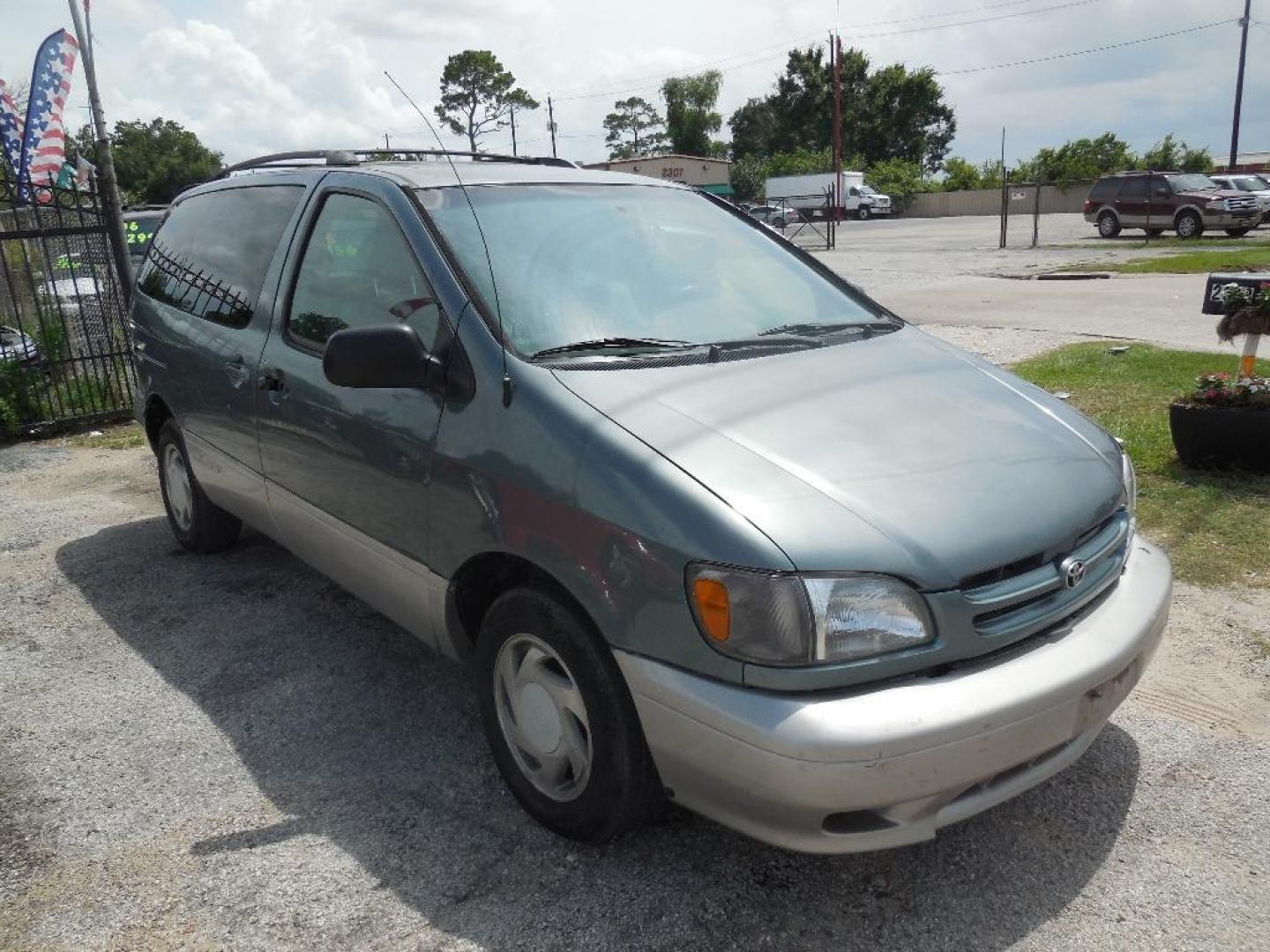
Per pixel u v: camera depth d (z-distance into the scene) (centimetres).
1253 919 249
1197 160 4722
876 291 1602
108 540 555
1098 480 275
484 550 279
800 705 218
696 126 8194
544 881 268
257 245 412
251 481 409
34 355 853
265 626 434
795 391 280
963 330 1130
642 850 279
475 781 315
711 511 231
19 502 648
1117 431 632
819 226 4572
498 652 288
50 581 496
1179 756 316
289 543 404
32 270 871
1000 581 237
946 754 220
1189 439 558
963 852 275
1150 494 531
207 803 309
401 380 288
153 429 522
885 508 236
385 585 334
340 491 343
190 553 525
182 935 253
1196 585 431
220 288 433
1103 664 243
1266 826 283
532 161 420
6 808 309
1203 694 352
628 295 323
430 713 358
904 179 5684
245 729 351
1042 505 252
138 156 7038
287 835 291
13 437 835
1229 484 538
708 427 257
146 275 519
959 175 5588
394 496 313
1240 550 460
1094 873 266
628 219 359
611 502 245
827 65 7800
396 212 332
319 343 357
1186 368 817
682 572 230
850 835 228
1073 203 4747
